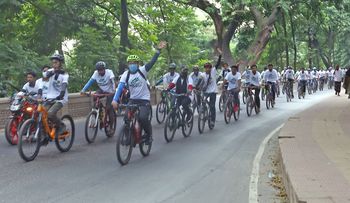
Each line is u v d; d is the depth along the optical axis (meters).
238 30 44.03
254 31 43.59
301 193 5.29
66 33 24.48
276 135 12.68
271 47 47.81
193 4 35.81
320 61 68.44
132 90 8.96
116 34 27.98
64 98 9.52
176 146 10.83
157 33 30.45
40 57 21.02
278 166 8.66
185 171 8.23
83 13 25.94
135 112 8.97
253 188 7.08
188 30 32.94
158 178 7.68
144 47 27.14
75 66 22.91
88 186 7.10
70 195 6.59
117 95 8.68
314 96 28.66
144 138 9.34
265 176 7.91
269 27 36.59
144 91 9.01
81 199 6.41
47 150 10.03
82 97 16.73
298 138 9.76
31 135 8.89
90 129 10.97
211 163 8.97
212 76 13.62
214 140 11.80
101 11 28.86
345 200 4.99
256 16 37.06
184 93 12.06
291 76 25.30
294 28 48.53
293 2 37.88
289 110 19.73
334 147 8.62
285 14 41.19
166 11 31.53
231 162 9.09
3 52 18.69
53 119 9.30
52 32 24.22
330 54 59.75
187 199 6.49
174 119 11.56
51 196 6.53
